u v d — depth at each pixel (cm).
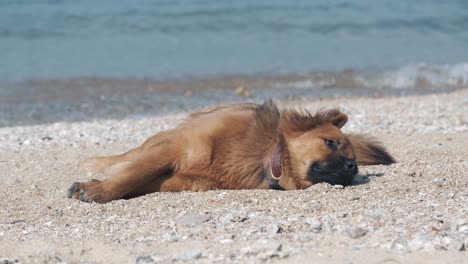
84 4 3947
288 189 984
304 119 984
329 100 2239
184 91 2452
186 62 2933
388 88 2545
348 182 982
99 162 1195
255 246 729
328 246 733
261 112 1013
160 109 2142
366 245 734
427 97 2209
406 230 775
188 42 3309
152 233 798
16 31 3388
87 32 3434
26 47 3128
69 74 2686
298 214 851
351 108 1970
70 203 970
